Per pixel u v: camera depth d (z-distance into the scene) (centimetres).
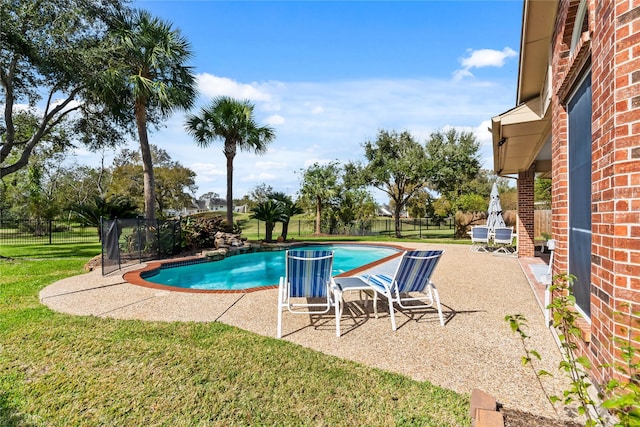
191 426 229
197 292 606
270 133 1662
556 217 414
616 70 212
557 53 400
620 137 210
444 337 385
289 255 416
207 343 362
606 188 229
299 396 261
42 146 1627
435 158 2230
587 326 284
